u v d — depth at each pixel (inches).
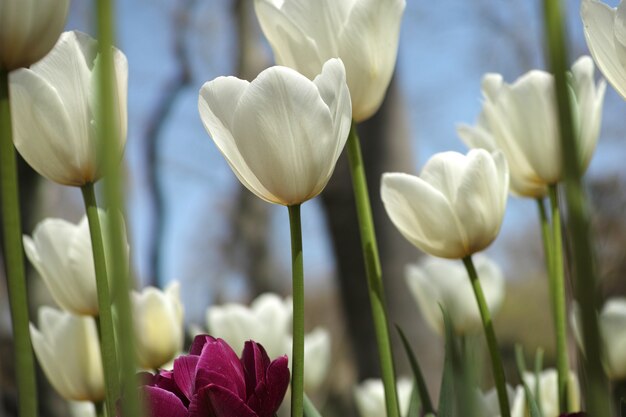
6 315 168.7
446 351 29.2
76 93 28.1
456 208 30.7
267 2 30.5
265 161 27.4
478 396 30.1
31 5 24.9
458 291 44.8
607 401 20.6
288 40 30.7
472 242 30.9
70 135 27.9
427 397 31.2
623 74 28.8
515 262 253.9
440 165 31.2
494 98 33.9
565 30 20.6
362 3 30.5
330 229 105.0
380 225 96.2
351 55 30.7
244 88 27.8
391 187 31.0
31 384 24.4
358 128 100.3
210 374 26.8
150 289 37.3
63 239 34.2
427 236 31.0
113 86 21.9
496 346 30.2
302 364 26.8
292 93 27.2
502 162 31.4
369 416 47.4
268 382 27.4
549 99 33.4
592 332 20.5
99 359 36.7
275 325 51.1
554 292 32.5
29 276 74.3
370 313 102.9
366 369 103.3
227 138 28.0
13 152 24.6
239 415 26.5
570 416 28.2
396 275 94.7
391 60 31.3
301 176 27.5
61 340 36.5
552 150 33.4
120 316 21.8
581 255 20.5
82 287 34.2
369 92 30.9
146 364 37.4
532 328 189.8
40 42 25.1
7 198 24.5
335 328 271.6
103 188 21.8
